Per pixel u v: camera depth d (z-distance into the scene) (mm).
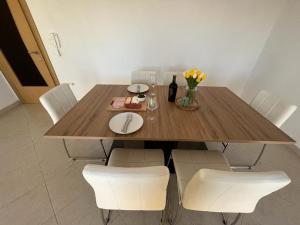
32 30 2246
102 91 1636
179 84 1991
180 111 1286
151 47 2391
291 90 1882
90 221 1228
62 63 2543
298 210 1304
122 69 2592
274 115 1309
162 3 2055
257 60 2475
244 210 858
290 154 1846
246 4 2057
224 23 2195
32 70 2611
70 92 1655
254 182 605
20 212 1280
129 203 841
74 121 1133
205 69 2578
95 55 2463
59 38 2309
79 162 1730
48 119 2484
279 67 2061
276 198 1383
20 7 2057
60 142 2006
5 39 2291
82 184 1494
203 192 741
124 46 2381
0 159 1766
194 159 1180
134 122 1116
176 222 1219
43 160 1752
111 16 2145
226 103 1428
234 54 2439
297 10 1831
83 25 2211
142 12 2117
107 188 705
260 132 1044
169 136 997
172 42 2346
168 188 1441
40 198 1378
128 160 1160
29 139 2068
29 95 2895
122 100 1419
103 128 1062
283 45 2012
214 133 1026
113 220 1231
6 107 2676
